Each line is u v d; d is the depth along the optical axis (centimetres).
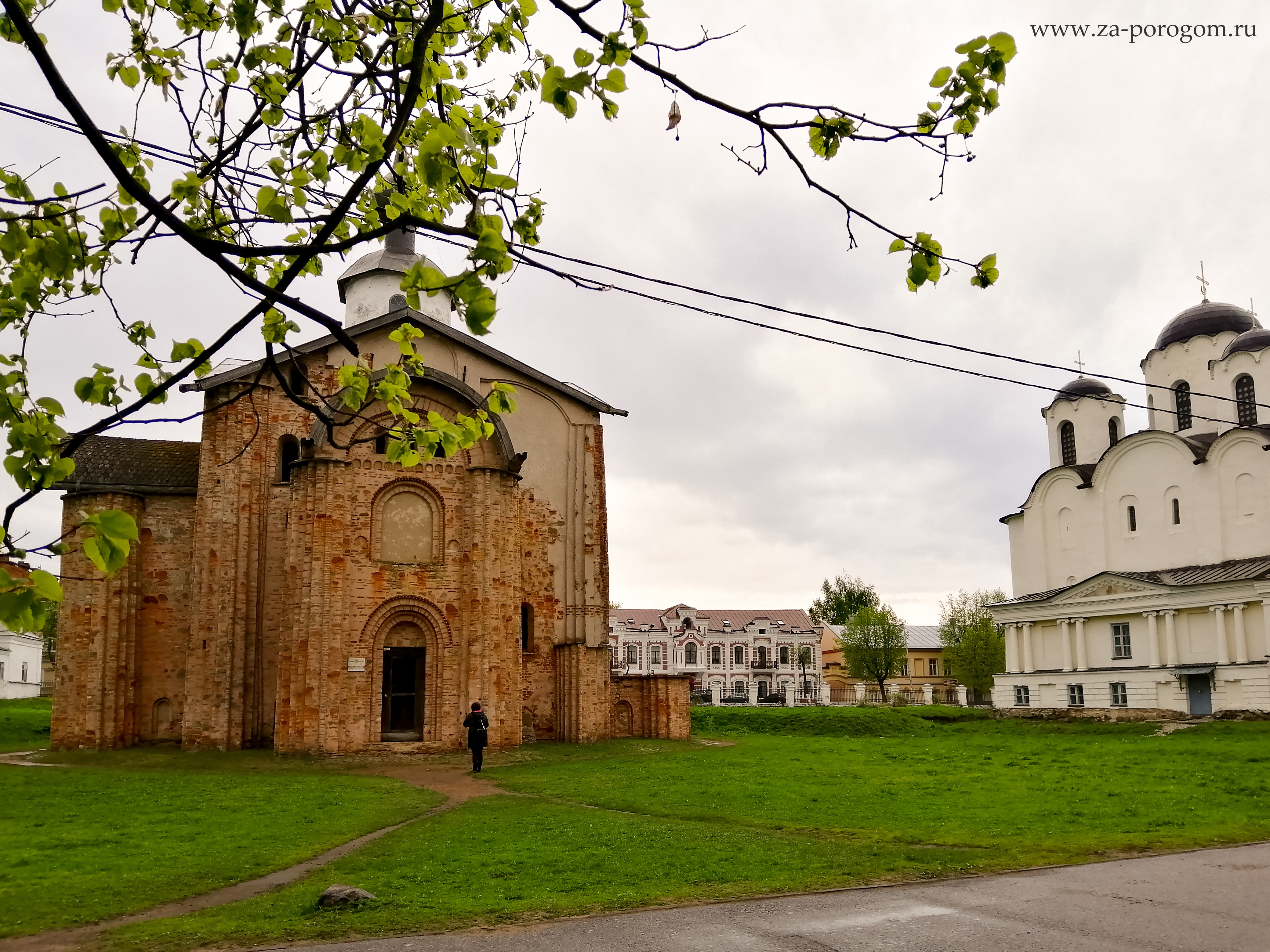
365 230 602
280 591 3044
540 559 3472
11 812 1705
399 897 1031
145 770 2483
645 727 3634
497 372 3472
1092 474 5194
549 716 3391
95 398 646
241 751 2864
